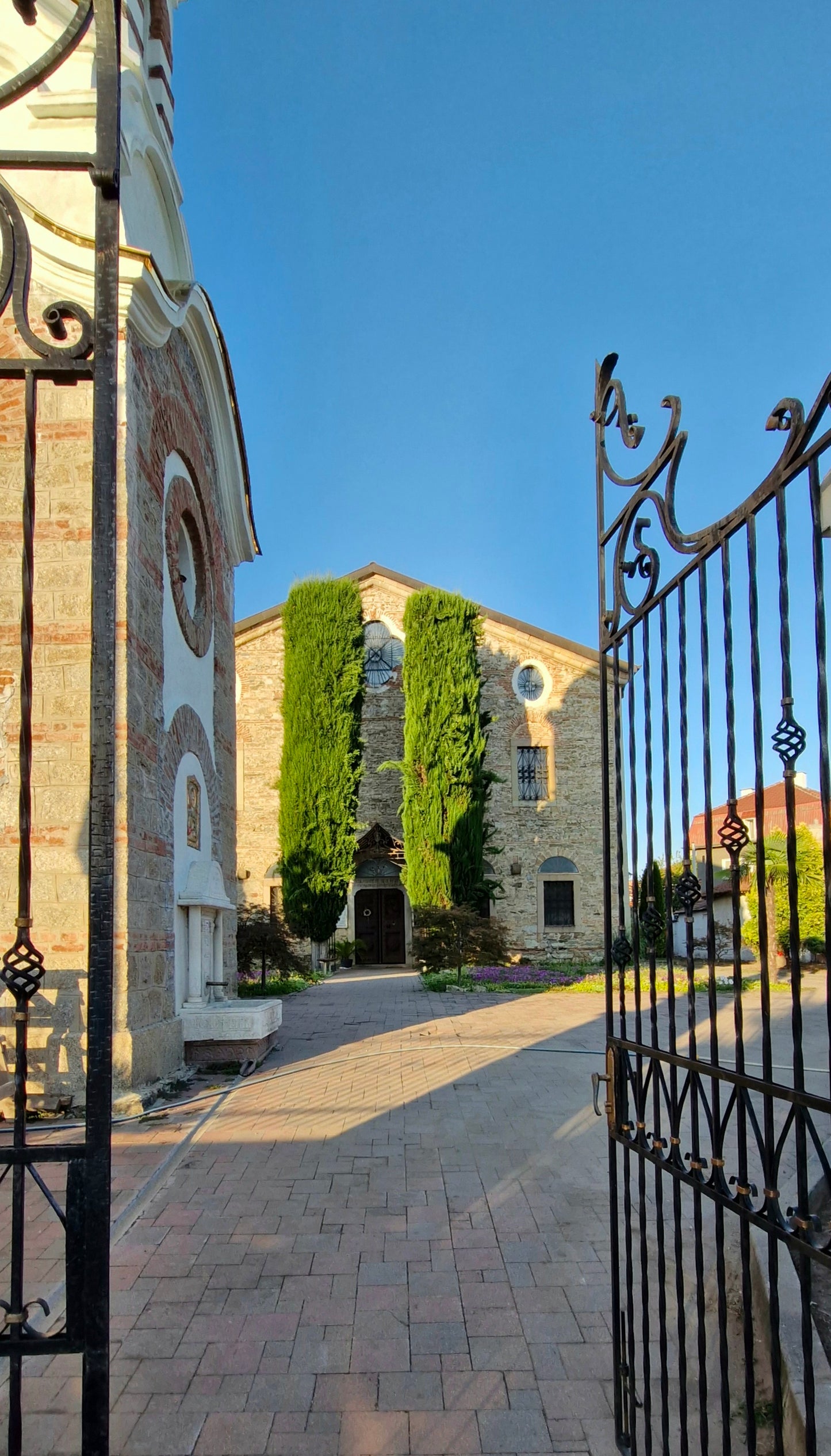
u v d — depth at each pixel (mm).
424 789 24688
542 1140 6844
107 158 2445
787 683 2266
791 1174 5445
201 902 9789
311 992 19281
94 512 2391
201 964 9938
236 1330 3961
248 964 18562
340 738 25547
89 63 9398
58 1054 7465
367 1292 4316
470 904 23062
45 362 2459
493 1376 3594
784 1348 3145
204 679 11578
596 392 3779
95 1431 2158
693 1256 3846
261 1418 3320
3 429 8359
